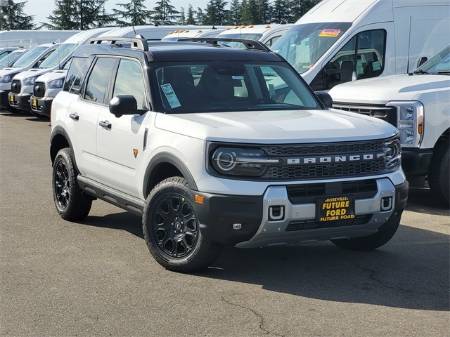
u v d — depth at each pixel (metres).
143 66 6.30
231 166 5.07
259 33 15.73
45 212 7.98
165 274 5.63
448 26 11.54
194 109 6.01
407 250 6.42
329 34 11.12
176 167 5.46
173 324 4.59
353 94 8.37
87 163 7.02
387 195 5.39
